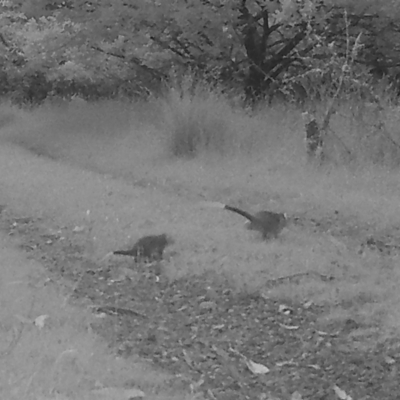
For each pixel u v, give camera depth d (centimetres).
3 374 585
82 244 990
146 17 1888
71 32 2078
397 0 1827
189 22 1892
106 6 1900
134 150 1691
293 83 1983
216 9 1891
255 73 2070
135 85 2319
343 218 1097
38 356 620
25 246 994
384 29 1967
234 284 851
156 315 770
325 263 900
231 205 1184
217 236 988
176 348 687
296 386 622
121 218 1083
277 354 684
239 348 696
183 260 909
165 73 2164
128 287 848
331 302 802
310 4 1738
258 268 885
